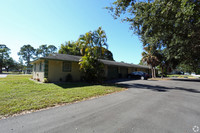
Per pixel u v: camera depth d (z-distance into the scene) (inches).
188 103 173.9
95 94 227.3
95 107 151.1
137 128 94.8
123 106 156.6
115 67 713.0
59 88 283.9
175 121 109.5
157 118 116.3
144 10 271.0
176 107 153.9
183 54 474.3
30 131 88.7
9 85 312.3
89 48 443.8
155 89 307.9
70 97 196.5
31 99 178.4
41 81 431.5
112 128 94.7
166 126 98.8
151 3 250.5
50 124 101.0
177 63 729.6
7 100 170.9
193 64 681.6
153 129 93.3
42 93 223.3
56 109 140.9
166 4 206.5
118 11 300.7
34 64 583.8
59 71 437.4
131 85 378.0
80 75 508.7
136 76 704.4
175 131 90.3
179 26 261.4
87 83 406.9
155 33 308.2
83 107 150.5
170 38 363.9
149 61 767.7
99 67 430.6
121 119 113.4
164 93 253.8
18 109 134.0
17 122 103.8
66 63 461.4
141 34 350.6
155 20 259.3
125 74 804.0
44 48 2701.8
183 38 313.0
